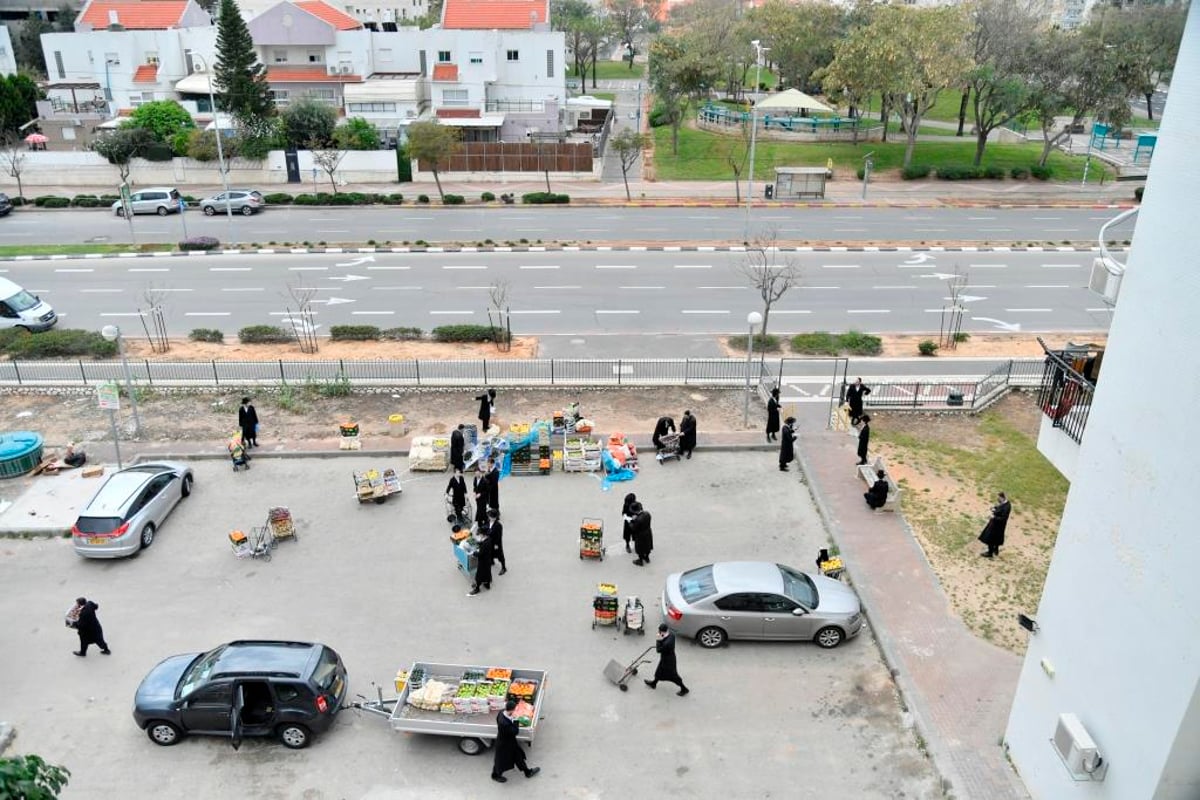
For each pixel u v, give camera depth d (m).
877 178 52.50
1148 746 9.36
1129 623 9.67
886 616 15.45
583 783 12.29
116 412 22.12
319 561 17.28
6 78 59.31
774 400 21.31
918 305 32.25
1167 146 9.07
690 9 90.44
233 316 31.38
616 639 15.12
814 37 66.06
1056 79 48.81
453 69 62.06
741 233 41.25
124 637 15.22
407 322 30.61
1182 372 8.80
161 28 66.69
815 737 13.07
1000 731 12.96
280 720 12.70
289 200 47.84
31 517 18.72
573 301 32.66
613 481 20.02
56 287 34.56
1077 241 39.97
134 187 52.28
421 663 13.59
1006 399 24.58
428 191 50.19
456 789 12.22
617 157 57.84
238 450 20.45
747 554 17.42
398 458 21.28
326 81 63.28
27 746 13.00
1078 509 10.72
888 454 21.31
